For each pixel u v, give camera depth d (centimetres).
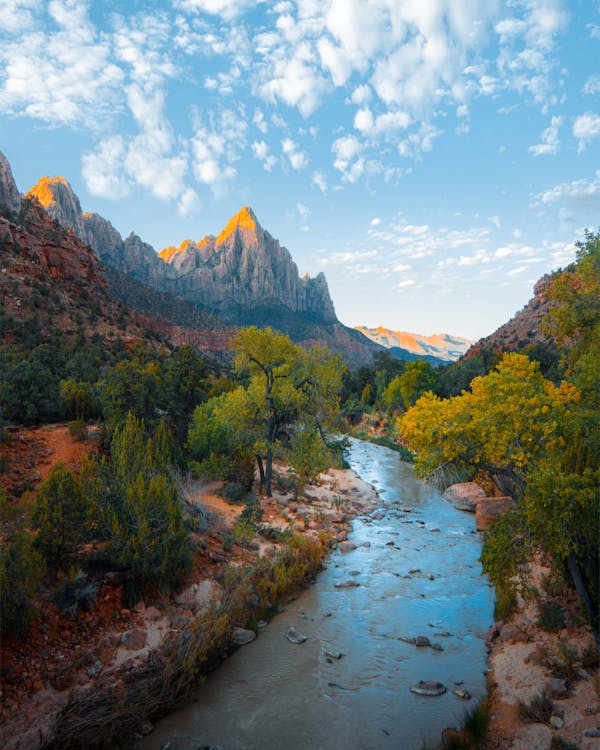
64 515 1284
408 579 1817
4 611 1025
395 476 3866
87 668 1070
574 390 1465
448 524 2548
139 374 2659
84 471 1480
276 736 978
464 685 1153
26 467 1855
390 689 1142
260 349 2534
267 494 2548
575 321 1742
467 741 930
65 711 923
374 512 2756
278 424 2619
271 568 1727
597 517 1097
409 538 2305
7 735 869
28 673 1005
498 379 1523
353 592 1702
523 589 1209
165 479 1537
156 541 1372
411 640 1369
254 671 1217
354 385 10050
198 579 1505
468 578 1825
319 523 2392
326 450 2598
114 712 958
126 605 1280
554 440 1416
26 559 1090
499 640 1338
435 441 1545
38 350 3831
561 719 934
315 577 1833
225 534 1900
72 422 2236
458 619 1499
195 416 2767
